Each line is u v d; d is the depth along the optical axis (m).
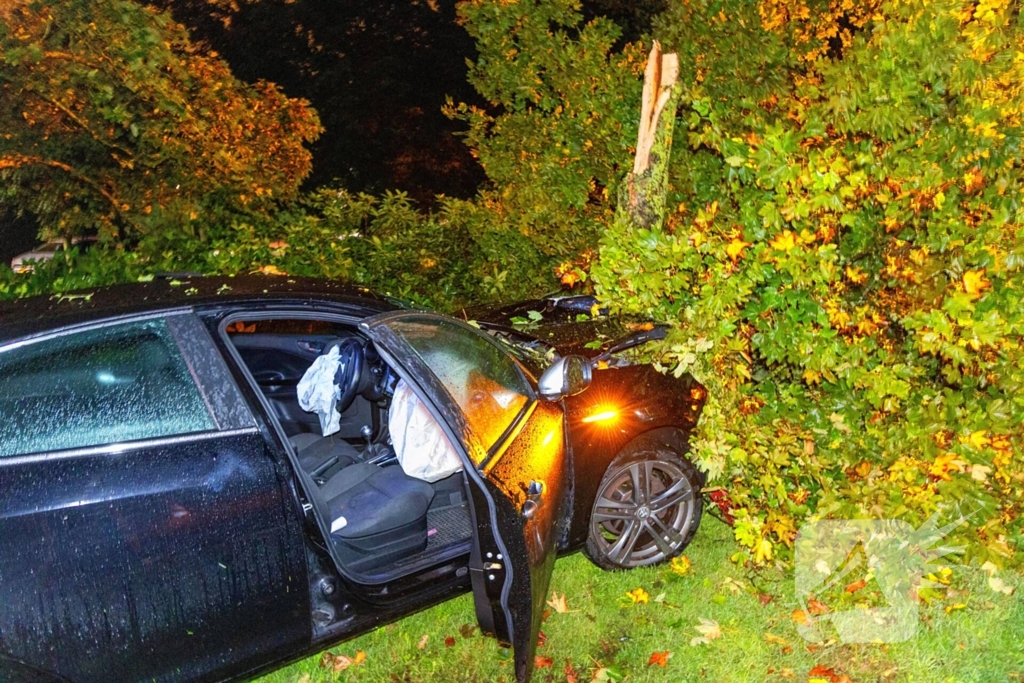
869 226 4.30
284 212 6.95
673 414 4.12
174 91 6.68
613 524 4.24
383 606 3.12
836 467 4.18
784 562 4.17
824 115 4.51
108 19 6.40
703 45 6.71
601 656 3.62
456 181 16.09
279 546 2.79
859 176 4.04
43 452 2.51
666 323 4.57
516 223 7.59
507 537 2.86
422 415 3.36
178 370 2.80
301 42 15.36
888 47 4.30
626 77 7.39
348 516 3.28
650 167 5.79
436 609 3.92
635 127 6.95
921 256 4.15
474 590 3.03
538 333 4.68
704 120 6.21
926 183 4.09
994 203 4.12
